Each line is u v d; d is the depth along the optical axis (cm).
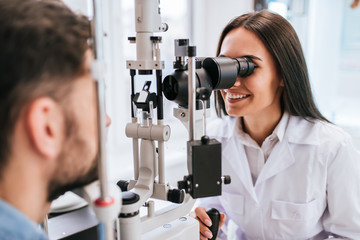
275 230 133
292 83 121
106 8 201
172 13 242
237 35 115
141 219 78
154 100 76
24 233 45
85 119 49
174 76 74
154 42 74
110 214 48
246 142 135
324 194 129
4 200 48
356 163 125
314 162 125
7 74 43
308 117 132
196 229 85
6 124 45
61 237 73
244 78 113
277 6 231
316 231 135
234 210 140
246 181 134
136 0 73
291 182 128
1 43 43
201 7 253
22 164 47
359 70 223
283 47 114
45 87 45
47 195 52
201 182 68
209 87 77
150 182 78
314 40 232
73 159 50
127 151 226
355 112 229
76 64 47
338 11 223
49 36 45
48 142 46
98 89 45
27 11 45
